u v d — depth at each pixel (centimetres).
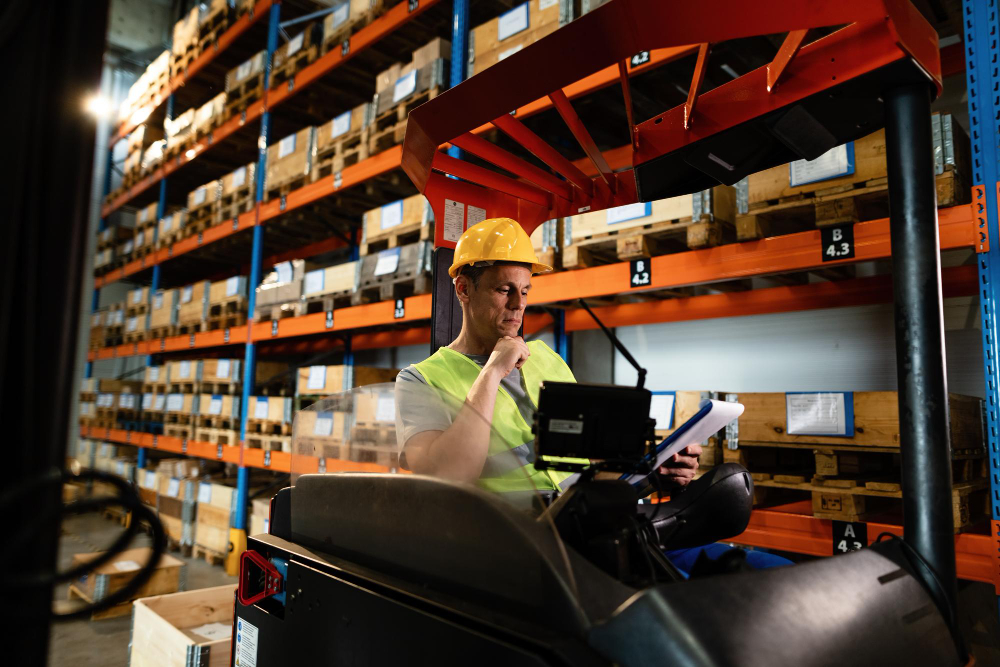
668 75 327
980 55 216
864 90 131
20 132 96
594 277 313
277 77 552
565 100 159
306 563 134
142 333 766
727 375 401
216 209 638
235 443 569
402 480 120
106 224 1038
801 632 85
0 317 92
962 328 318
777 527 266
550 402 115
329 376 481
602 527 109
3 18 96
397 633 106
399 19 414
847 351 355
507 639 89
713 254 276
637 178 192
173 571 445
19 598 90
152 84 806
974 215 213
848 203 240
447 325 217
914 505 116
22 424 94
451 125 171
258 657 143
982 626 300
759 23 120
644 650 78
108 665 349
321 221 609
